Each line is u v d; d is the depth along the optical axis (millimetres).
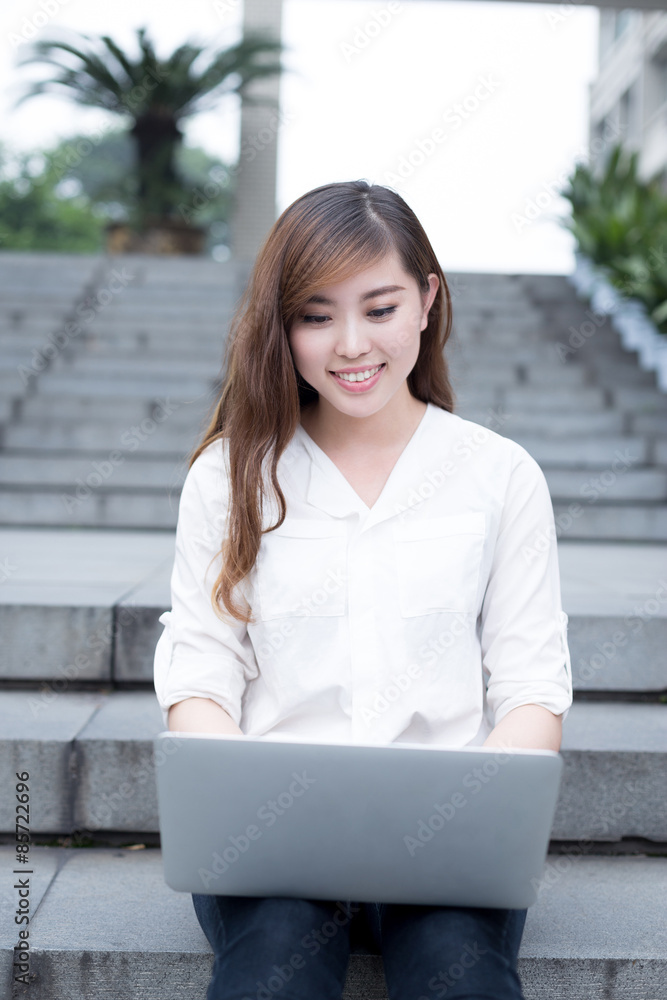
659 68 11680
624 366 5027
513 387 4758
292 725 1074
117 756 1518
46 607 1834
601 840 1531
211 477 1132
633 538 3564
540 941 1198
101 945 1168
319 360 1062
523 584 1098
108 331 5340
